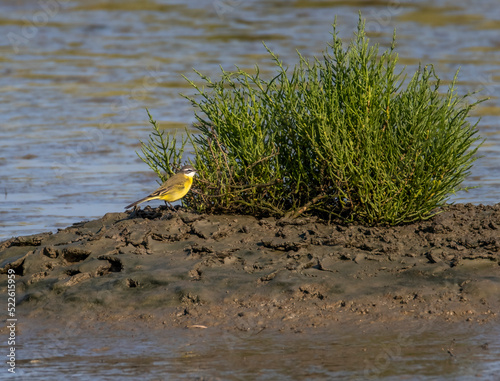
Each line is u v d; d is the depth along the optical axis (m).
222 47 41.06
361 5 54.81
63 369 10.21
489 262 12.38
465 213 14.14
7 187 20.77
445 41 42.56
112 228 14.23
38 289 12.69
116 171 22.44
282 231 13.55
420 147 13.37
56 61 39.25
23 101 31.31
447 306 11.45
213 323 11.42
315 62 14.48
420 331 10.92
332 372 9.81
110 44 43.50
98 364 10.34
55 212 18.64
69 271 13.07
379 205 13.43
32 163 23.16
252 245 13.37
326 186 14.11
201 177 14.34
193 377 9.81
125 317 11.78
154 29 47.97
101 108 30.08
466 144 13.72
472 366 9.85
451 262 12.41
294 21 48.88
